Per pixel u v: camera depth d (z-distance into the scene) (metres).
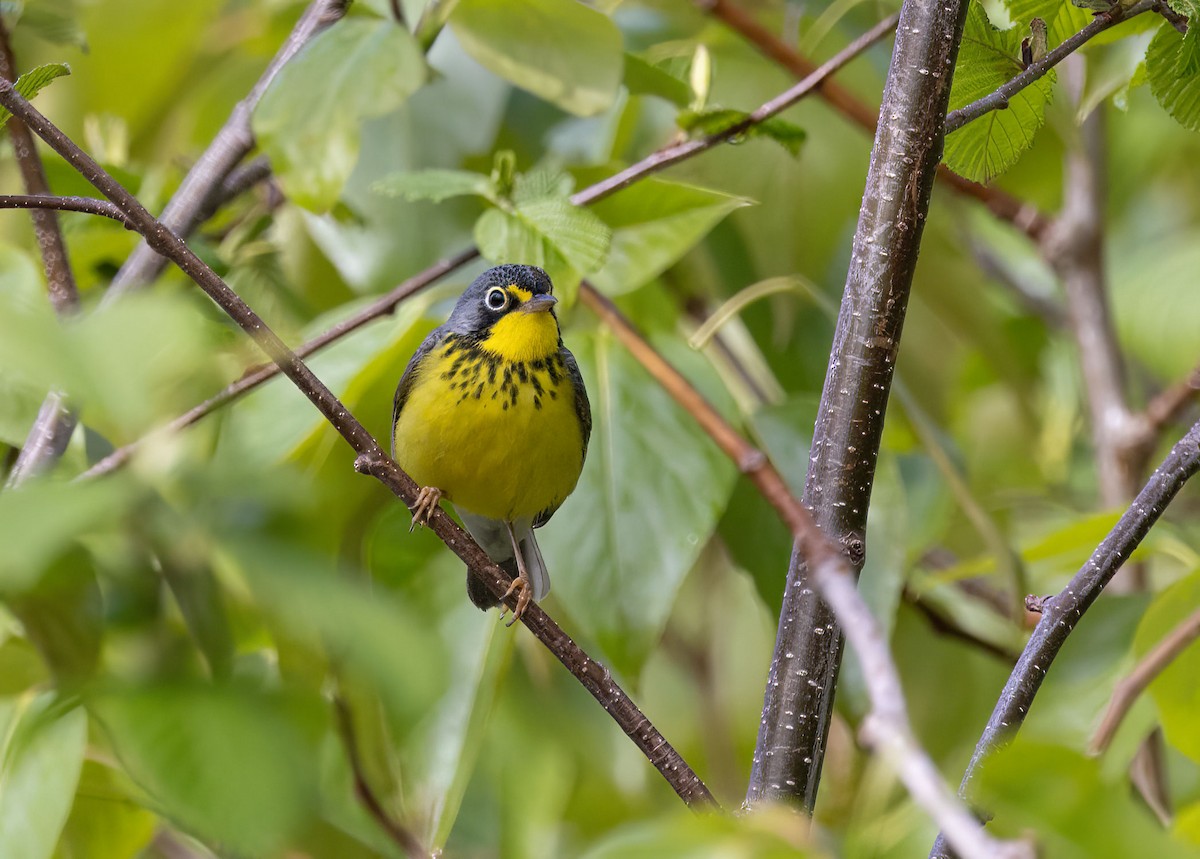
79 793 8.92
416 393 11.48
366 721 10.01
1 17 10.68
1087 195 15.22
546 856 12.48
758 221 13.40
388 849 9.80
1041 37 8.07
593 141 14.23
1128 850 4.95
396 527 10.78
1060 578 13.52
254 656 10.20
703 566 15.66
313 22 11.72
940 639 13.34
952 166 8.74
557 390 11.35
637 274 10.59
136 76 14.53
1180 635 8.98
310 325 11.83
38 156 10.30
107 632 8.82
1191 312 15.61
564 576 10.25
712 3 12.80
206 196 11.30
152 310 3.81
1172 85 8.11
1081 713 10.23
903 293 7.66
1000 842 5.07
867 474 7.62
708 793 7.44
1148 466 14.74
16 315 3.71
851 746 12.40
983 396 17.75
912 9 7.70
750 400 13.45
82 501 3.97
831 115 13.36
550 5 11.62
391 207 13.29
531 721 12.93
